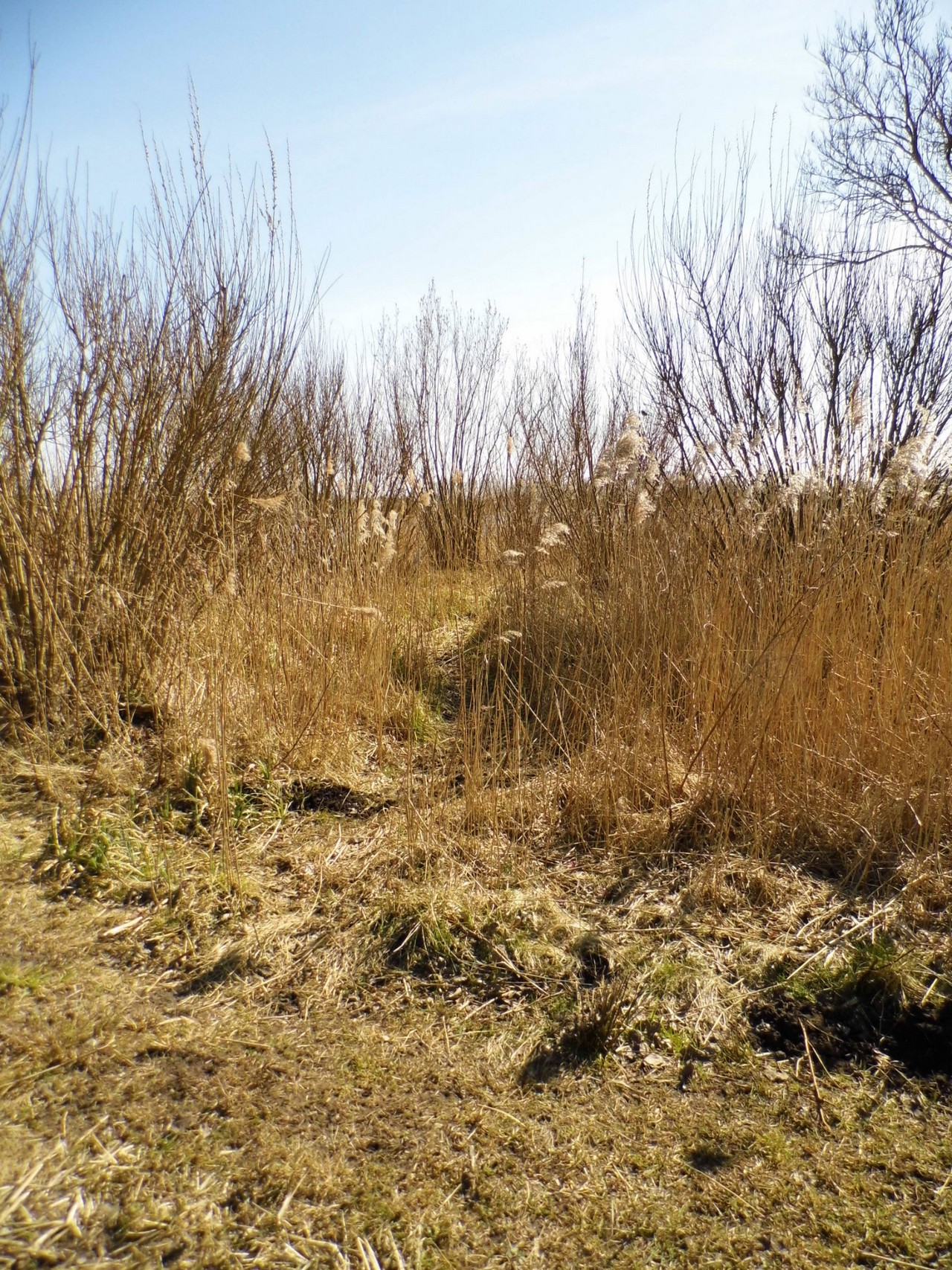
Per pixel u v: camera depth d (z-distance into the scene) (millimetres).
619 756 4406
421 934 3285
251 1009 2885
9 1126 2279
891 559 5016
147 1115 2396
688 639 5059
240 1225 2121
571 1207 2271
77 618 4434
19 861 3361
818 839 4168
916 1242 2223
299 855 3793
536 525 7465
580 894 3709
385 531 6332
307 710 4805
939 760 4281
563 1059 2787
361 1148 2387
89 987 2834
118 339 4590
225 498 4965
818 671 4660
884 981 3137
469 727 4883
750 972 3211
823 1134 2562
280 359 5395
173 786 4066
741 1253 2176
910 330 6578
